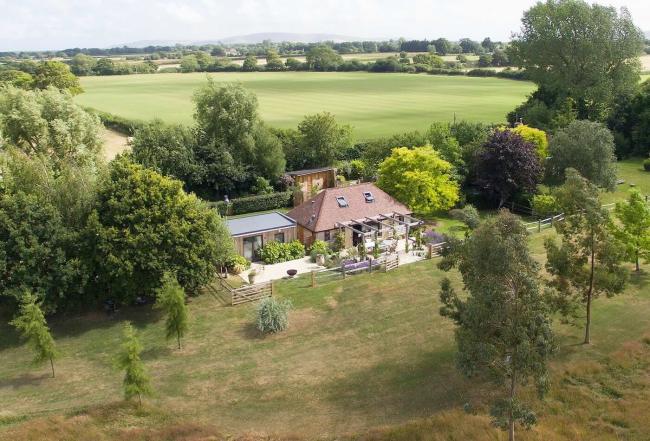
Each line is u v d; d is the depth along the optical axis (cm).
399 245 5428
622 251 3212
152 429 2738
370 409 2920
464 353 2206
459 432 2556
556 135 7056
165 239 4069
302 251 5241
